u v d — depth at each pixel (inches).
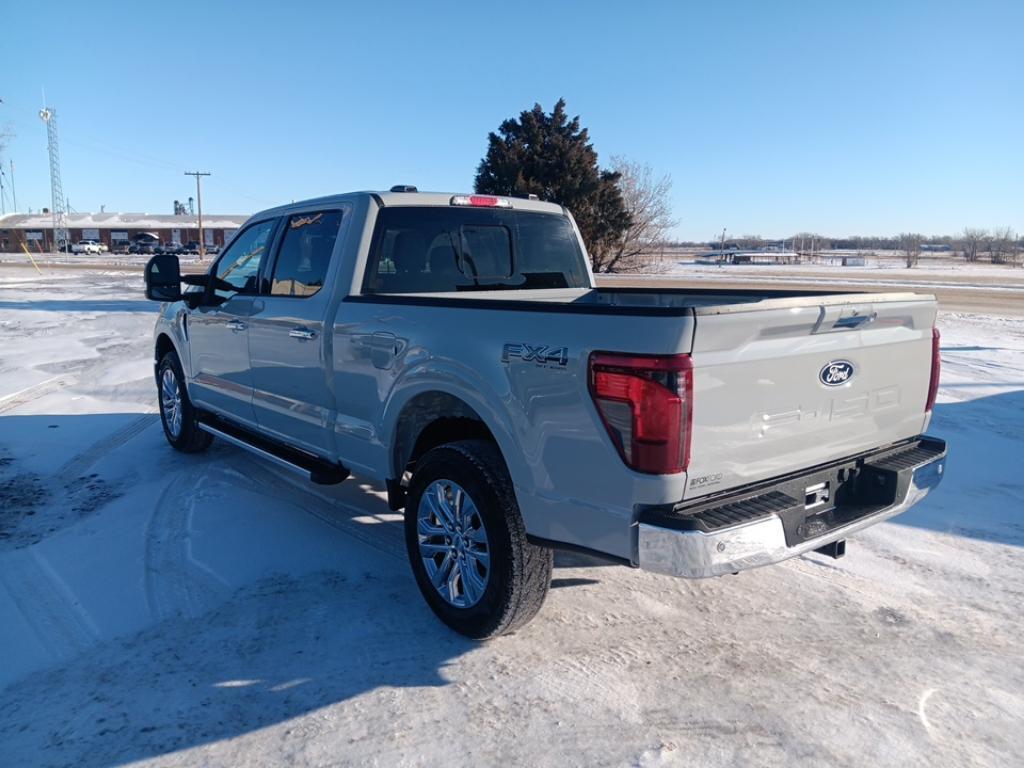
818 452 130.1
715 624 146.6
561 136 1534.2
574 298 209.3
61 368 410.0
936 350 150.0
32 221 3878.0
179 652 135.5
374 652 136.2
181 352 239.0
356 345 160.9
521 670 130.8
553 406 120.6
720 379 112.5
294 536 186.5
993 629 144.4
